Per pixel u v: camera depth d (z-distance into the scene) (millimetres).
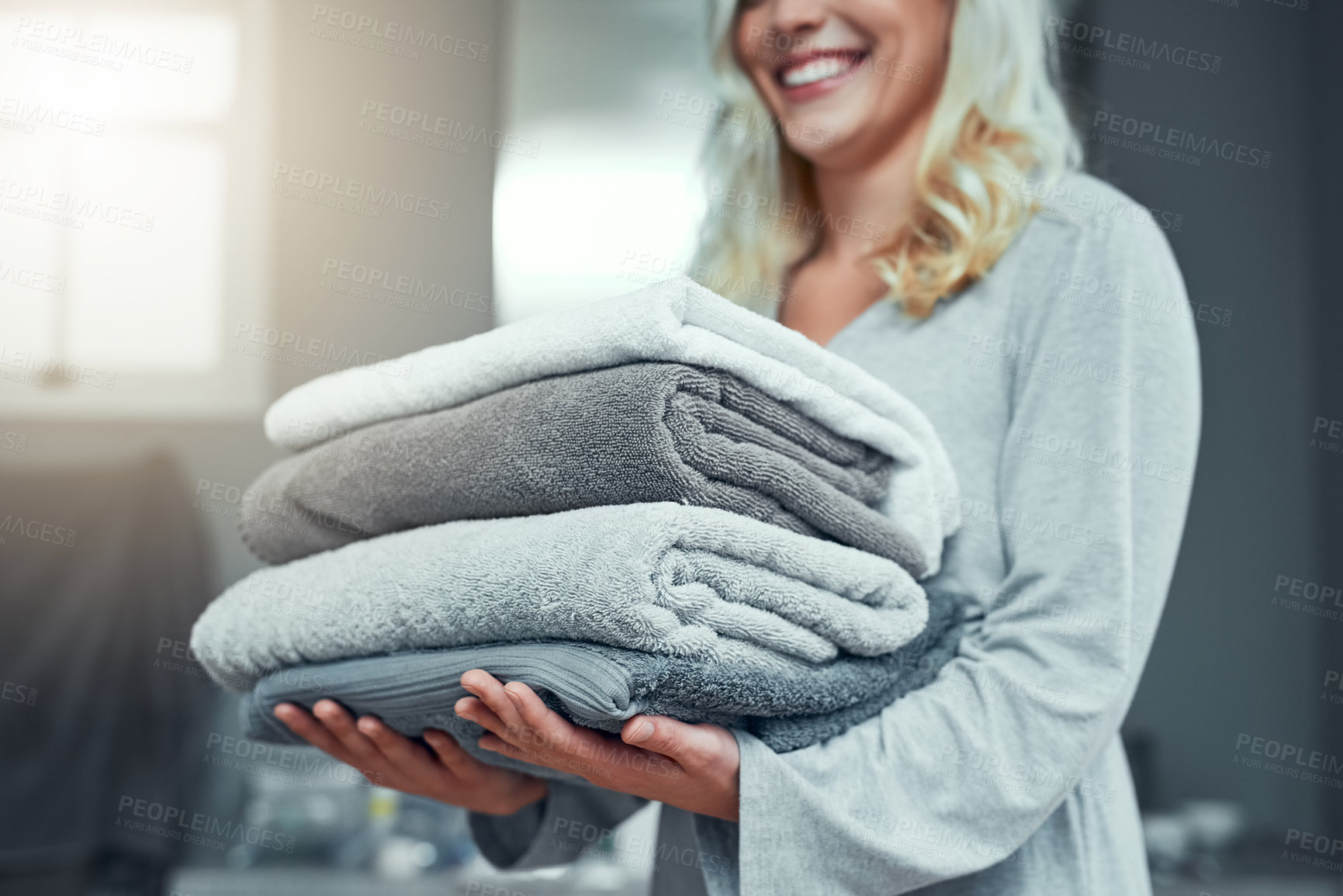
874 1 764
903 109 782
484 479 514
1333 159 1809
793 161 895
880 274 730
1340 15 1813
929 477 577
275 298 1783
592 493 483
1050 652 553
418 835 1590
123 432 1754
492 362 536
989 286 673
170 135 1830
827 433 550
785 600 493
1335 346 1781
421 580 513
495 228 1773
